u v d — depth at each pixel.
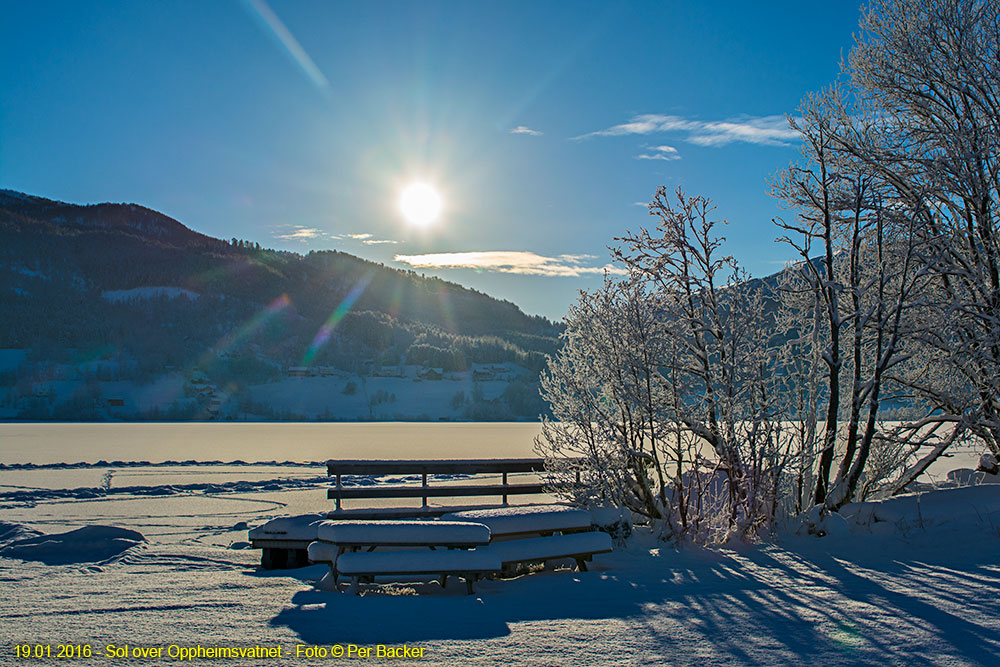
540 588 7.08
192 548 9.80
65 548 9.24
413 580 7.73
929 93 11.36
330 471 9.45
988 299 10.69
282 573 8.17
